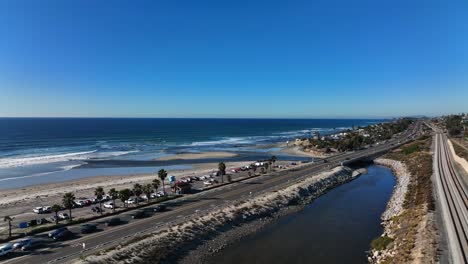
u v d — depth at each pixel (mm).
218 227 58812
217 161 156750
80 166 140375
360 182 106000
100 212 67812
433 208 57281
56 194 88812
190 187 86062
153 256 47062
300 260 48562
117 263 43938
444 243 42688
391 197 83312
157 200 75562
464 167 97562
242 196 78938
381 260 45688
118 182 105438
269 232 59781
